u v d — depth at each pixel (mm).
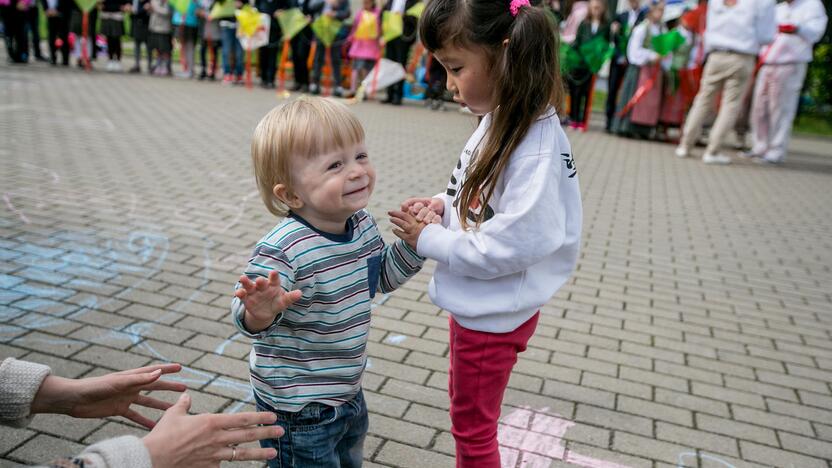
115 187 5367
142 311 3303
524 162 1681
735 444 2625
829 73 14211
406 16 11445
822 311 4039
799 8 8609
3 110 8383
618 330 3568
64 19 13109
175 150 6938
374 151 7859
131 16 13602
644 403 2873
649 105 9914
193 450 1335
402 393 2811
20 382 1562
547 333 3467
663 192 6898
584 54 10359
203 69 13547
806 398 3008
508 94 1650
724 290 4277
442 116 11289
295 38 12383
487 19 1612
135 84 11891
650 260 4750
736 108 8398
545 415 2730
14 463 2168
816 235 5723
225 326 3230
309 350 1699
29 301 3291
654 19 9664
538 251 1669
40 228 4289
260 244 1646
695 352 3383
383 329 3367
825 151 10961
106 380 1611
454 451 2459
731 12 8148
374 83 11844
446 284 1841
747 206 6566
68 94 10070
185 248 4176
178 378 2766
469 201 1758
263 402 1732
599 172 7660
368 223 1821
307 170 1610
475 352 1826
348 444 1926
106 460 1215
